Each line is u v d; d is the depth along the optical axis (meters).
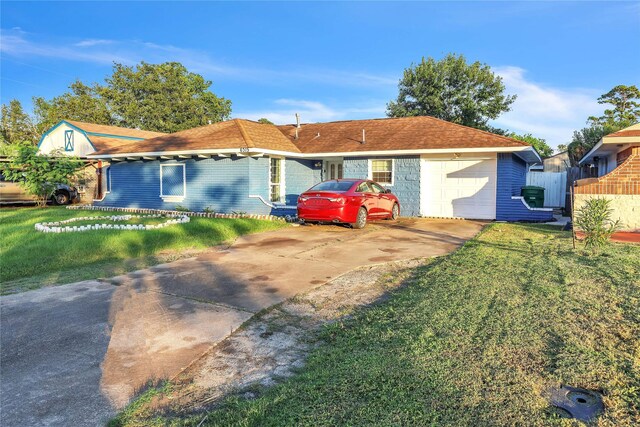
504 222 13.73
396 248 9.04
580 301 4.80
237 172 15.52
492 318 4.37
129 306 5.35
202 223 11.45
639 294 4.96
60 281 6.60
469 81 37.47
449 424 2.59
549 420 2.60
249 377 3.52
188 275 6.90
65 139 27.33
